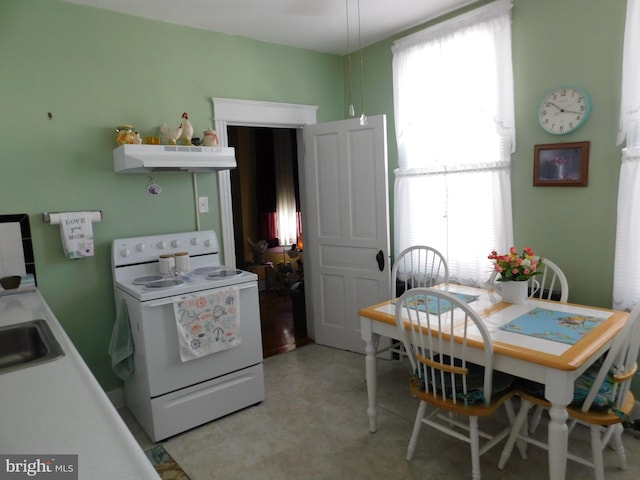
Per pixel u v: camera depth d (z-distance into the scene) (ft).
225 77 10.37
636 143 7.18
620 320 6.38
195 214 10.05
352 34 10.87
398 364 10.73
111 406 3.25
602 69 7.67
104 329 8.91
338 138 10.96
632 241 7.27
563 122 8.16
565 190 8.37
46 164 8.15
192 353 7.71
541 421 7.94
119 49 8.85
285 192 19.52
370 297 10.98
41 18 7.97
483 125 9.21
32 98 7.95
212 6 8.77
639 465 6.55
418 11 9.62
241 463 7.03
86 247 8.27
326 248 11.68
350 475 6.63
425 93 10.27
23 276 7.97
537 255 8.90
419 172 10.50
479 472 6.05
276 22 9.82
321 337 12.19
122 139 8.45
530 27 8.53
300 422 8.19
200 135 10.03
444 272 10.06
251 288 8.60
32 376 3.83
